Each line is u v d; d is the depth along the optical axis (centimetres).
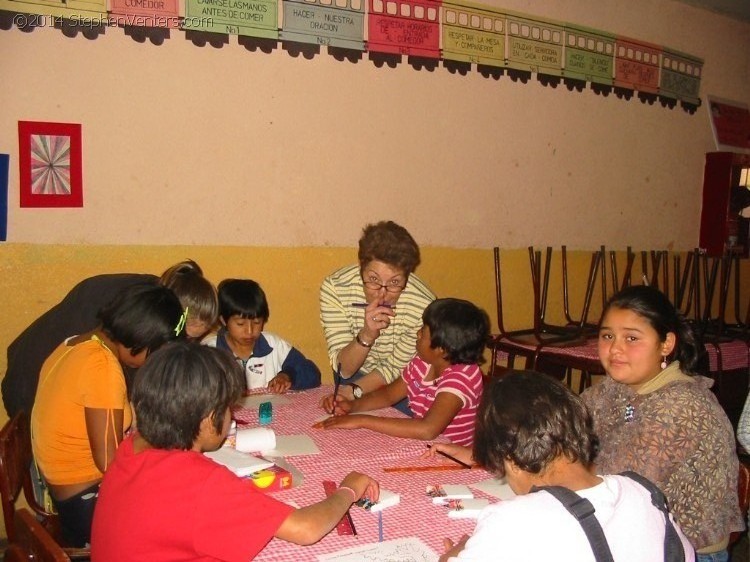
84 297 215
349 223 329
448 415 197
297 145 311
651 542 99
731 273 506
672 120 458
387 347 262
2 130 252
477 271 376
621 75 424
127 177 275
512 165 382
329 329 266
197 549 111
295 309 319
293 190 312
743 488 149
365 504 141
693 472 137
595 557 93
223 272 300
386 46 328
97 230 272
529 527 94
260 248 307
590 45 405
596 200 425
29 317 264
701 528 138
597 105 416
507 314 391
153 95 276
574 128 406
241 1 288
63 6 256
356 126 325
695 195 481
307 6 304
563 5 390
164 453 118
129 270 280
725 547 143
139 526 111
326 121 316
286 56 302
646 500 103
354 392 245
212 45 285
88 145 267
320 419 209
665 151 457
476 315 212
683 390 142
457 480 159
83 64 262
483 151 370
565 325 414
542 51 385
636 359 145
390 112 334
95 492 181
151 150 279
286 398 234
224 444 169
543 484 106
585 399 160
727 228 473
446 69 349
